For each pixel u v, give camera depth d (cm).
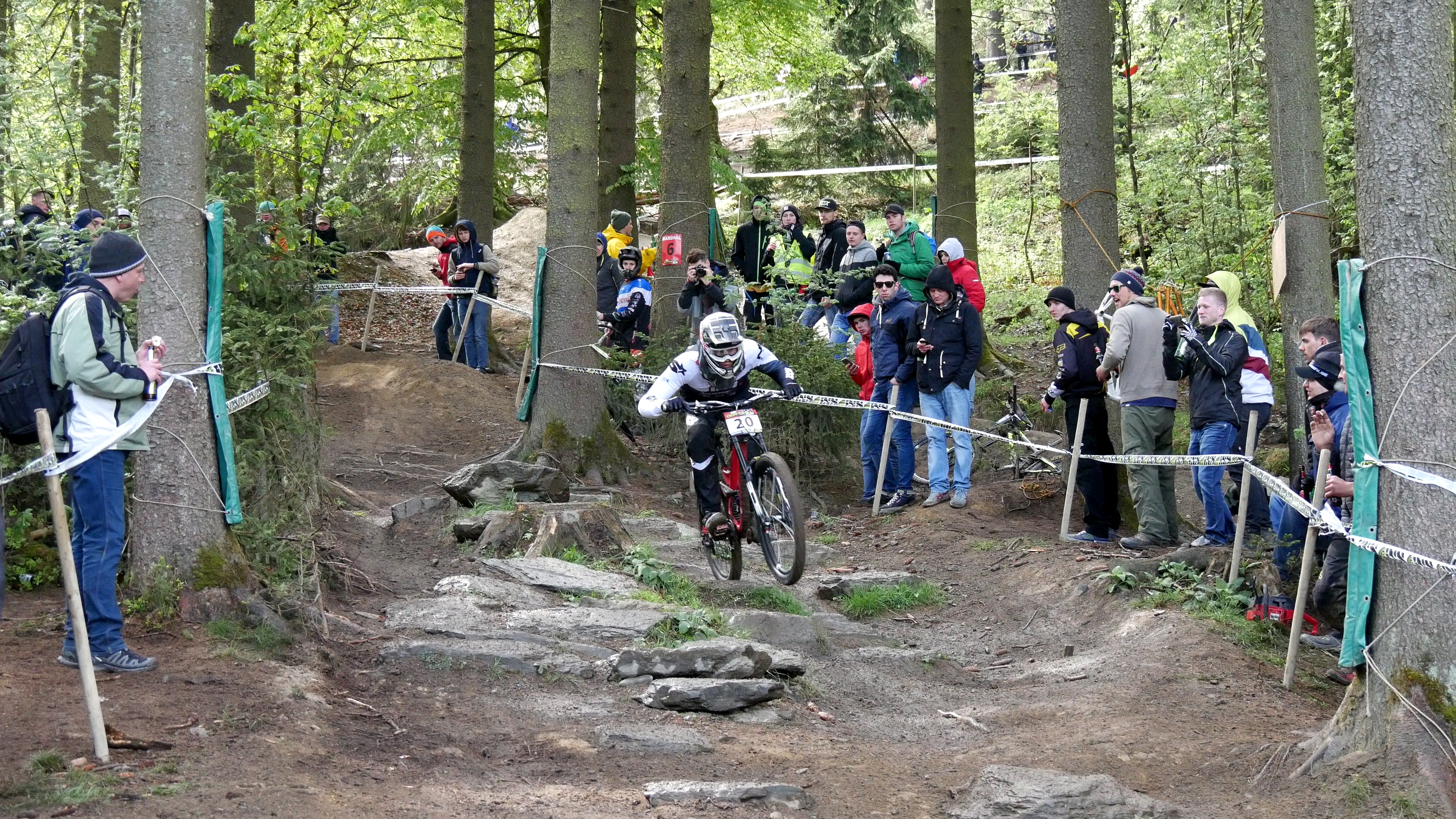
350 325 1738
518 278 1942
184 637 527
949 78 1423
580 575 717
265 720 450
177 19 554
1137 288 851
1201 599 707
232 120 852
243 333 632
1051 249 2002
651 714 531
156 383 492
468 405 1144
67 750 398
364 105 1427
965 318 987
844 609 790
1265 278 1295
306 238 710
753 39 1986
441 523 828
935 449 1014
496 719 509
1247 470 718
